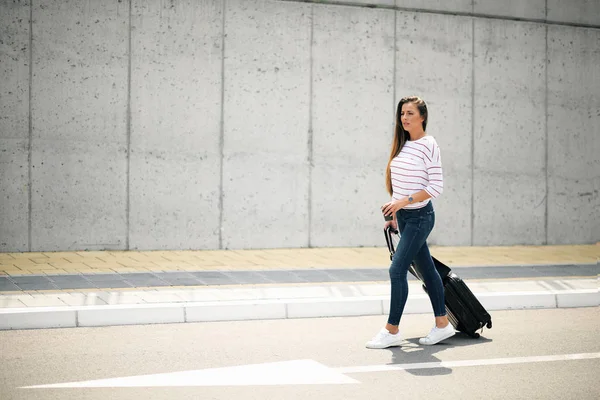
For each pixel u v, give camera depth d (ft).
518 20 49.39
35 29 41.37
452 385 20.56
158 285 32.63
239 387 20.11
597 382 20.94
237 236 44.73
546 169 50.21
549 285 34.65
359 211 46.73
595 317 30.58
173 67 43.42
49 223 41.88
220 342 25.41
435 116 47.93
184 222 43.88
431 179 24.32
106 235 42.78
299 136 45.55
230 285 33.04
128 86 42.78
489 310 31.99
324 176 46.06
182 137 43.68
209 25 43.88
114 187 42.78
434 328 25.58
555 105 50.26
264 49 44.83
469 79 48.52
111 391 19.60
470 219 48.78
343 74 46.19
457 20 48.19
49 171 41.78
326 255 43.06
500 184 49.34
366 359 23.39
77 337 25.76
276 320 29.22
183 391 19.67
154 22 43.06
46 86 41.60
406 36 47.24
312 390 19.90
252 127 44.75
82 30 42.01
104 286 32.09
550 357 23.80
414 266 25.70
